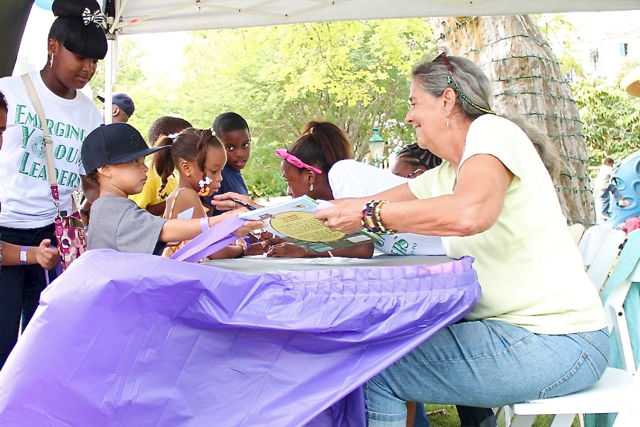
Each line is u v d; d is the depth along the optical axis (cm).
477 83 226
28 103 311
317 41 1459
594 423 302
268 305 189
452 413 430
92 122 335
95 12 315
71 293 178
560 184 602
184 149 344
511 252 216
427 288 191
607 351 221
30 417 175
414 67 233
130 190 265
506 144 208
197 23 574
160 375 185
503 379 210
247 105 1767
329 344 192
